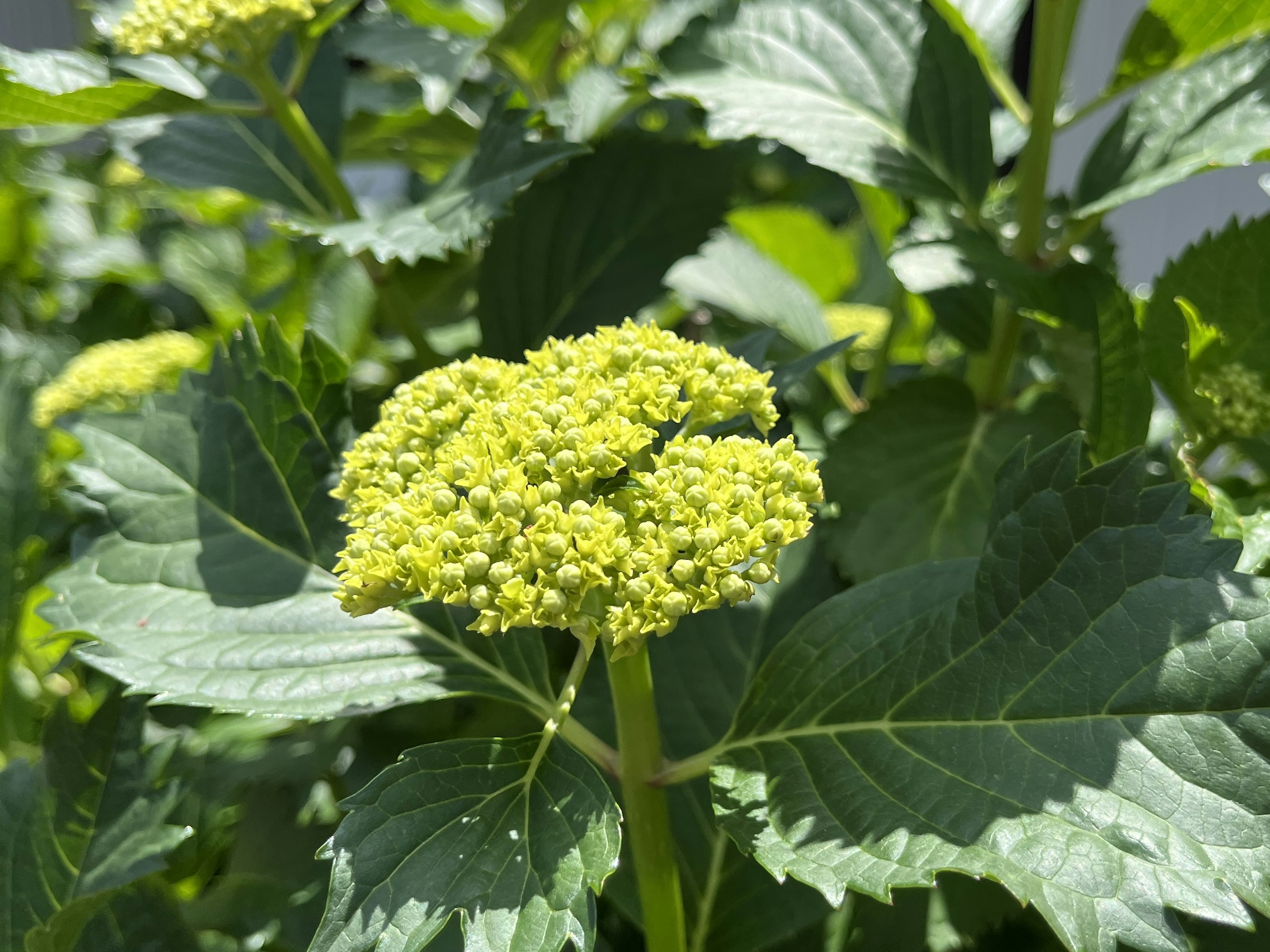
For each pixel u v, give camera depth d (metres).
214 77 0.49
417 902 0.31
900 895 0.41
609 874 0.31
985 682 0.33
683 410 0.34
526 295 0.48
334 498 0.39
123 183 0.84
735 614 0.43
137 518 0.39
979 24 0.47
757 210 0.69
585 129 0.49
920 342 0.65
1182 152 0.42
